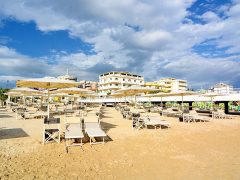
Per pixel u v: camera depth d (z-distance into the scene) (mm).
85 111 17297
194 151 6406
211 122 13547
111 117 16875
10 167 4902
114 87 70375
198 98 23500
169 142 7559
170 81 91750
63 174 4543
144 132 9422
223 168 4918
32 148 6566
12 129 10117
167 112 18078
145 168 4953
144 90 14109
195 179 4285
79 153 6133
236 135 8945
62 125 11203
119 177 4410
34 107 27703
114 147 6824
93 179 4297
